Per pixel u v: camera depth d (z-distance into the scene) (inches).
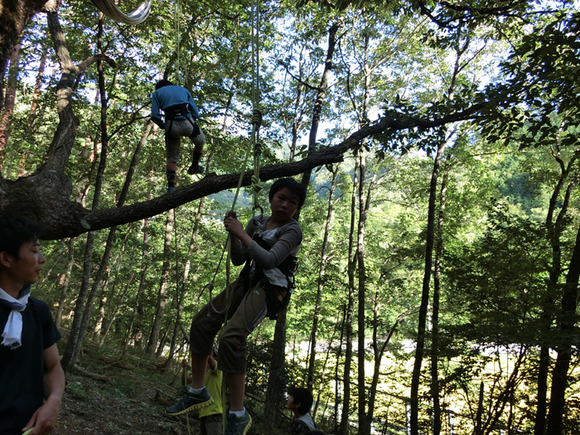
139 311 744.3
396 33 642.2
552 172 531.8
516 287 368.8
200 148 200.1
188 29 381.4
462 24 311.7
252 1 119.1
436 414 416.8
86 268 385.1
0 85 167.0
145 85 462.9
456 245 738.2
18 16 169.6
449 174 734.5
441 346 382.3
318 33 530.9
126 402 361.7
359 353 536.1
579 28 263.4
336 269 745.0
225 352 85.5
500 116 281.0
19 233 67.5
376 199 983.6
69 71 220.8
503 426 397.4
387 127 261.3
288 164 203.3
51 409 69.2
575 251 340.5
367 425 522.9
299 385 584.7
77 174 561.6
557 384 328.2
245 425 86.1
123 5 356.5
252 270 93.7
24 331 68.8
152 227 834.8
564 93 272.4
